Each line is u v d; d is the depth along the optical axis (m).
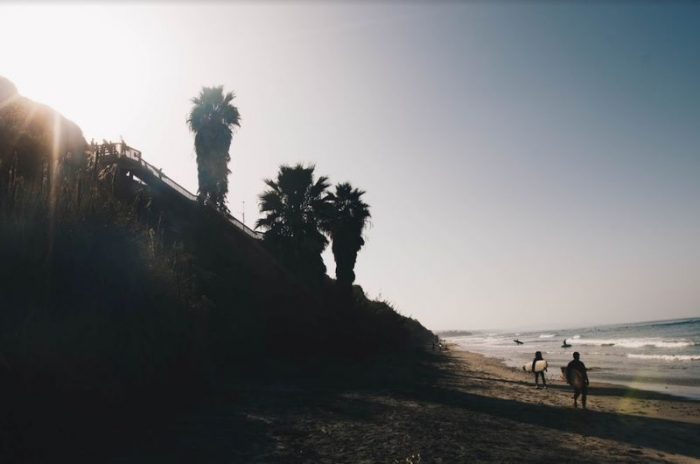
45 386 6.64
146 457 5.77
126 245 9.05
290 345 22.92
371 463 6.21
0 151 11.42
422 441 7.71
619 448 8.62
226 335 16.81
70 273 7.68
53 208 7.89
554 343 90.56
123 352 8.34
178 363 10.19
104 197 10.14
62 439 6.06
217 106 32.06
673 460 8.02
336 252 34.03
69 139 16.91
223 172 31.27
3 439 5.37
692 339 66.31
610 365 36.03
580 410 13.67
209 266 21.16
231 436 7.21
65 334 7.27
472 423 9.93
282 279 27.30
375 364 27.55
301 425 8.45
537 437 8.98
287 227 29.88
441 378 22.19
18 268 6.97
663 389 20.95
